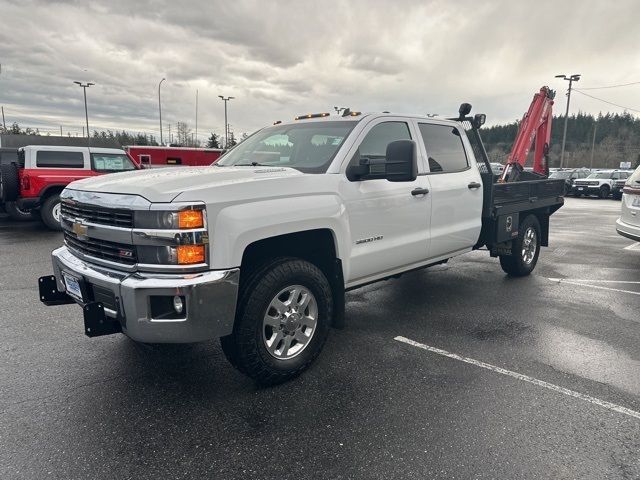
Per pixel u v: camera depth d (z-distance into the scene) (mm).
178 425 2869
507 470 2467
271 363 3271
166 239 2725
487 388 3359
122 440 2707
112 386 3359
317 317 3557
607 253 8875
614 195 27641
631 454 2607
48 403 3105
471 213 5273
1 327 4504
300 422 2914
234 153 4770
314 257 3812
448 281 6488
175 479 2389
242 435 2771
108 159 11391
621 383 3445
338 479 2400
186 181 2969
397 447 2662
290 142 4277
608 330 4555
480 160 5590
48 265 7250
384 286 6223
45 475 2396
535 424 2898
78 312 4965
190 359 3824
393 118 4391
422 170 4609
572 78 39000
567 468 2482
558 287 6188
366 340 4273
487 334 4434
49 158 10672
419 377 3531
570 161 83438
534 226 6727
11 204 12008
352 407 3094
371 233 4012
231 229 2891
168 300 2814
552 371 3639
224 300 2873
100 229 3004
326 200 3523
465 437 2758
